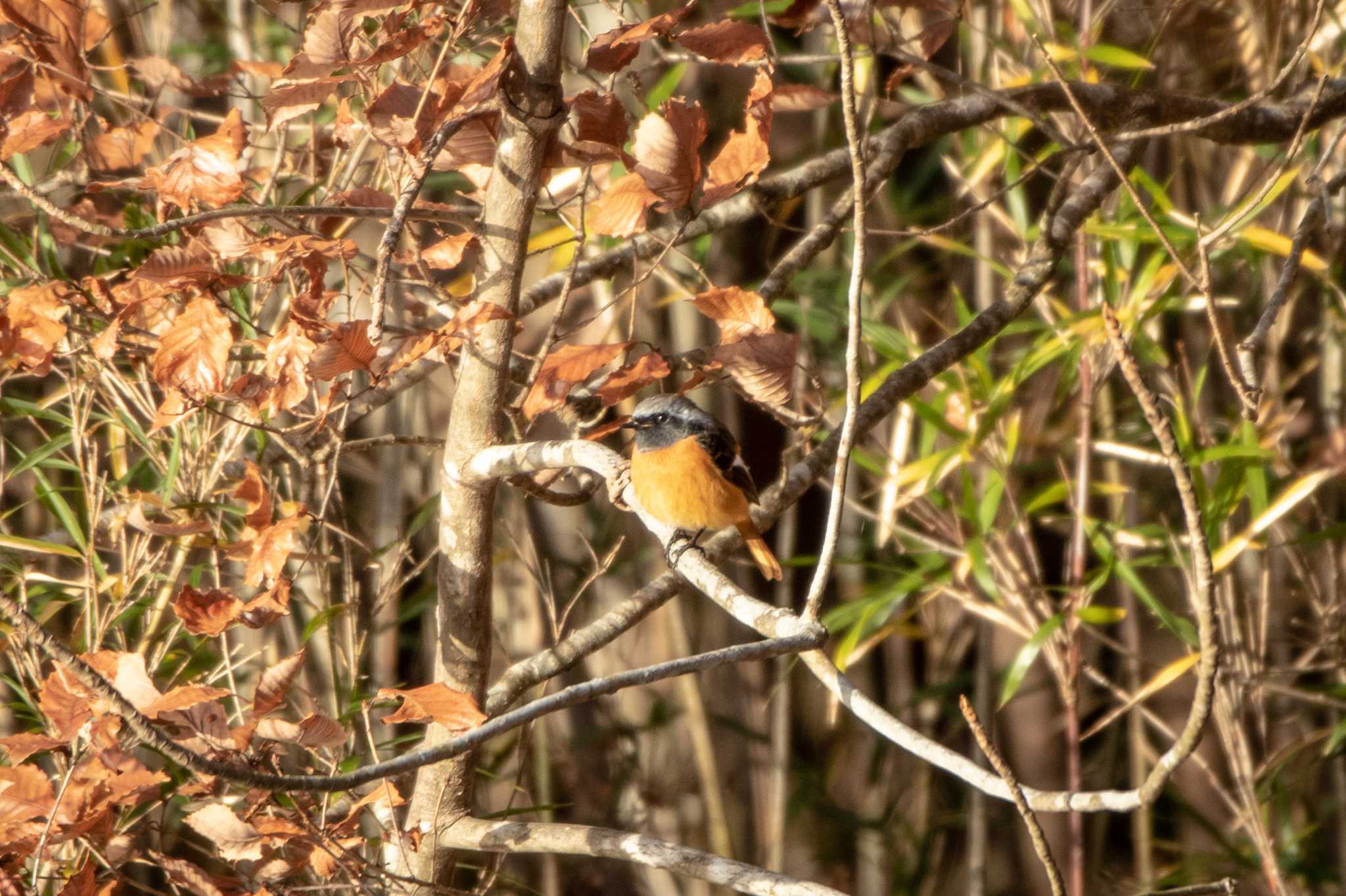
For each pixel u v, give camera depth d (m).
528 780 14.49
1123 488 12.01
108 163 9.10
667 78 10.90
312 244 7.04
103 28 9.10
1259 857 13.76
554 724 15.02
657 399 9.15
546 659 8.31
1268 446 12.06
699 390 15.52
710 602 15.72
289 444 8.84
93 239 9.34
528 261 13.71
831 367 15.19
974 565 10.99
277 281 7.24
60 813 6.77
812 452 9.37
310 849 7.24
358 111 9.04
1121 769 16.11
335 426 8.80
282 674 6.92
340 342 6.41
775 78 9.27
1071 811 5.66
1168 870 14.27
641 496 8.81
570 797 15.05
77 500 10.26
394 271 8.51
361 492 13.96
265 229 8.88
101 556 10.79
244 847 6.97
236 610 7.03
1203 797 15.67
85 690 6.63
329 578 10.00
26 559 9.98
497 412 7.77
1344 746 13.23
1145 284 10.86
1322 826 14.62
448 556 7.93
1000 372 14.55
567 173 9.83
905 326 13.33
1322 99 10.42
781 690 15.28
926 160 16.53
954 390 11.43
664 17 7.20
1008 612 13.95
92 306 7.48
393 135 7.27
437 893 7.80
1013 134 12.77
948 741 16.14
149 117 9.00
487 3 7.33
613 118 7.31
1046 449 14.51
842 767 16.55
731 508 8.67
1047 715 15.55
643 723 14.96
